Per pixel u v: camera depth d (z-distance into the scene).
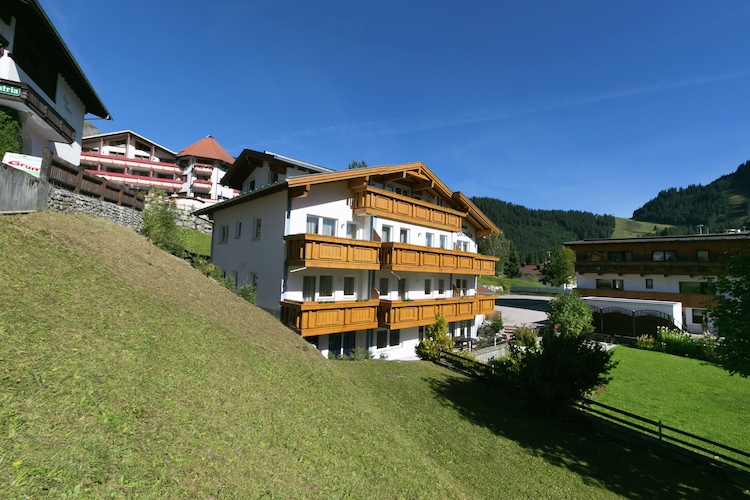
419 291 22.48
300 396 7.26
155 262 11.88
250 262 18.97
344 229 18.53
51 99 18.17
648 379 18.77
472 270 24.73
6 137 13.75
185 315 8.39
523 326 27.66
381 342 20.28
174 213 18.92
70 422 3.76
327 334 17.62
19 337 4.63
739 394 16.62
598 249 36.66
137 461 3.69
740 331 9.84
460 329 26.38
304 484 4.71
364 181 18.56
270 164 19.11
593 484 8.92
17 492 2.87
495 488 7.88
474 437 10.27
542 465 9.47
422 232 22.70
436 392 13.41
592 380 12.83
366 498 5.07
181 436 4.39
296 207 16.59
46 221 9.50
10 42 14.52
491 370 15.73
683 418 13.95
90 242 9.83
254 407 5.95
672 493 8.95
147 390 4.89
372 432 7.25
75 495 3.04
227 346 7.85
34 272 6.57
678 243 31.88
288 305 15.77
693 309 30.38
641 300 30.16
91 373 4.64
